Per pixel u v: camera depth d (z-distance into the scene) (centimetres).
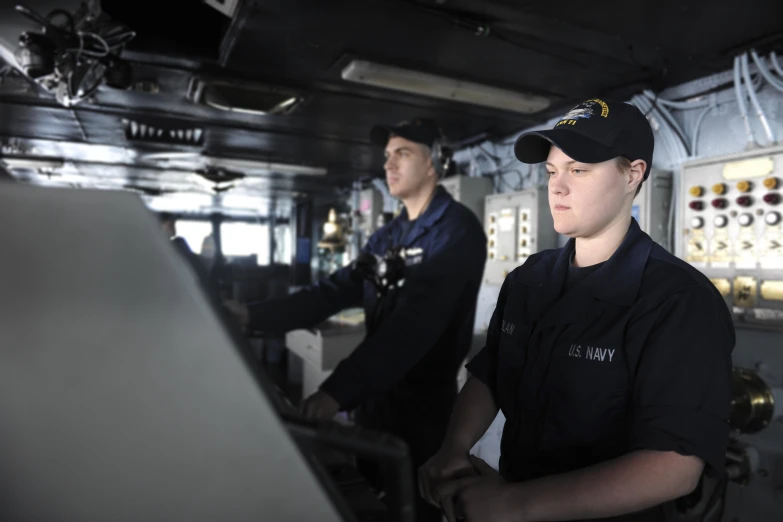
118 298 27
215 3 189
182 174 578
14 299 26
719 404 65
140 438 27
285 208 990
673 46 207
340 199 782
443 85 249
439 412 157
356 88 276
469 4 181
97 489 27
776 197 190
